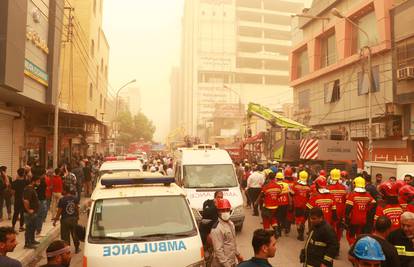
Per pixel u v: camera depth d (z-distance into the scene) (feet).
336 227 34.06
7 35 43.06
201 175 43.50
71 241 37.52
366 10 92.68
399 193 25.14
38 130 75.56
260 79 389.19
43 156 80.94
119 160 56.85
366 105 91.25
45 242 37.14
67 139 100.32
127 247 18.86
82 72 107.76
